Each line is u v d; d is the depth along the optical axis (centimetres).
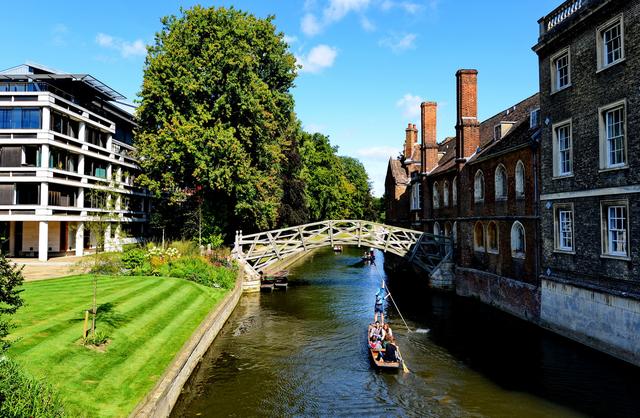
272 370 1303
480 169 2264
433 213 3169
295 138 3747
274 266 3438
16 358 840
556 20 1578
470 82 2458
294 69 3048
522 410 1026
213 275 2117
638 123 1175
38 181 2712
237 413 1017
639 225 1170
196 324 1450
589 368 1244
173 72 2527
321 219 5575
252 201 2762
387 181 4606
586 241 1388
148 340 1175
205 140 2405
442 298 2358
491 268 2127
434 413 1027
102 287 1638
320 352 1474
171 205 2988
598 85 1336
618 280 1247
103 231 1366
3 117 2766
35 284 1638
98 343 1023
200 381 1204
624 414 986
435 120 3288
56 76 2917
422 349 1492
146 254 2119
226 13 2617
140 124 2775
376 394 1136
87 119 3162
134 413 772
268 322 1878
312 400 1099
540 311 1645
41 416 616
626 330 1197
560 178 1523
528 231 1759
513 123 2242
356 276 3322
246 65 2539
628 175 1210
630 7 1205
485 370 1283
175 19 2666
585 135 1395
